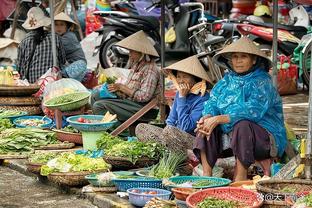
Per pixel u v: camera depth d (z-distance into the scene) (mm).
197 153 8188
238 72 8062
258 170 8422
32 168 9180
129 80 10656
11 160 10148
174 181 7805
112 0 20172
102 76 13016
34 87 12484
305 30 16812
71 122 10125
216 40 15578
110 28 17719
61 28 13336
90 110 11531
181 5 16719
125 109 10633
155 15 19125
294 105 14641
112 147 9094
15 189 8930
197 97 8883
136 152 8703
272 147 7910
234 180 7984
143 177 8141
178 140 8500
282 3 18047
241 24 16312
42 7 16453
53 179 8648
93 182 8312
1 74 12938
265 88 7965
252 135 7812
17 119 11969
